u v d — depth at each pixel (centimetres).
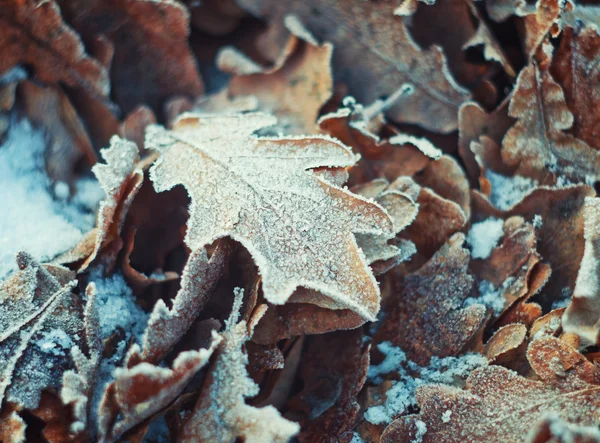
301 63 35
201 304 29
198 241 29
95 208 34
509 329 30
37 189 34
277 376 31
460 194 33
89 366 28
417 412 30
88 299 29
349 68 35
